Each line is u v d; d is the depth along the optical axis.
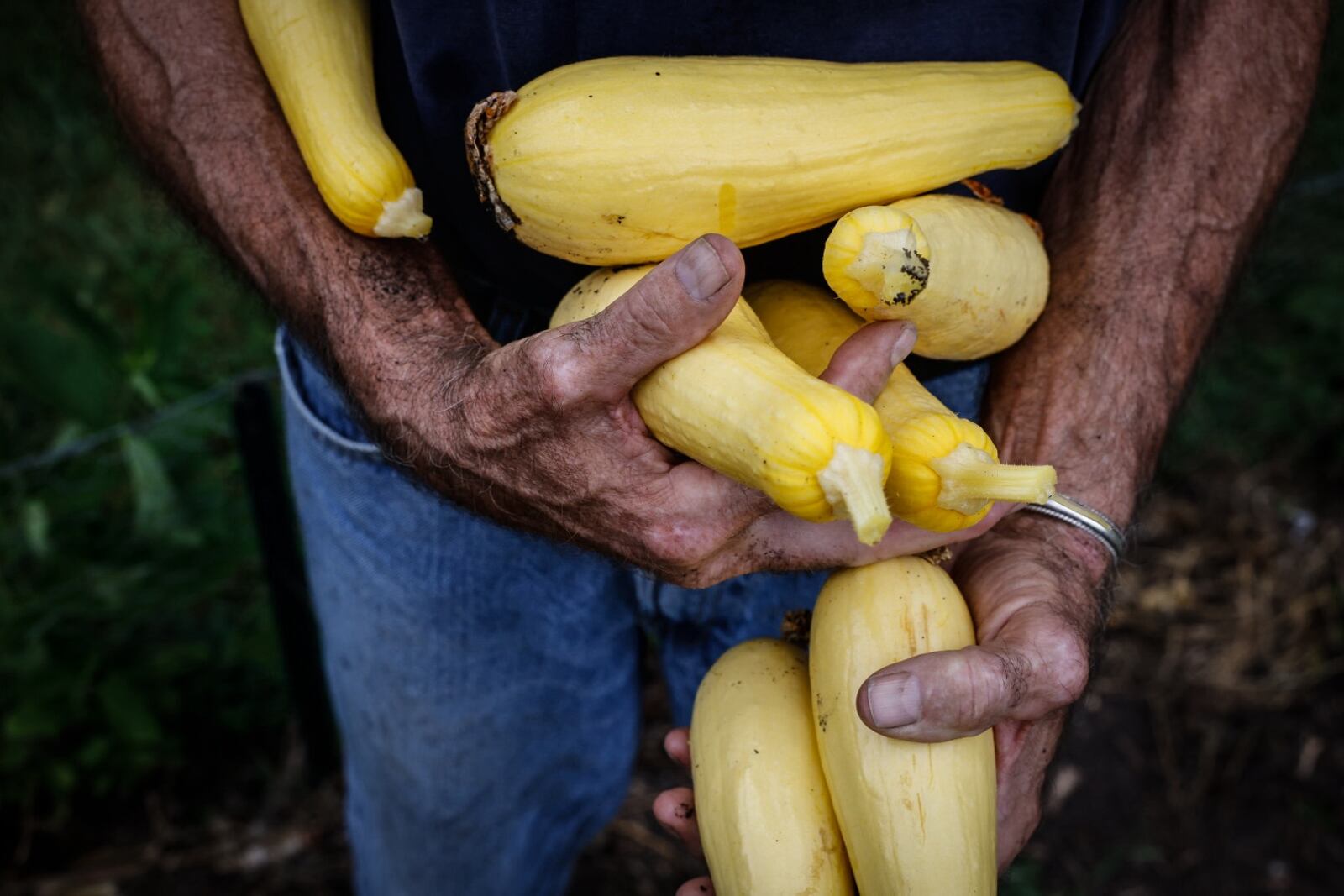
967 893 1.17
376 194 1.31
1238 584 3.33
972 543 1.39
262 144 1.45
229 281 1.75
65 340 2.48
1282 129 1.56
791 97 1.16
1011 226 1.28
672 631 1.91
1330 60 4.35
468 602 1.75
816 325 1.27
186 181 1.49
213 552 2.57
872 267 1.08
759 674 1.34
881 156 1.18
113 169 4.25
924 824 1.16
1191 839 2.79
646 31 1.31
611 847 2.82
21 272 3.76
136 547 2.56
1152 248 1.52
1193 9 1.54
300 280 1.40
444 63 1.34
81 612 2.48
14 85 4.52
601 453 1.17
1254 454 3.63
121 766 2.69
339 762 2.90
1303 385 3.64
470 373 1.24
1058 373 1.50
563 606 1.81
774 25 1.31
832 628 1.25
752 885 1.23
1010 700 1.13
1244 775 2.90
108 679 2.54
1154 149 1.54
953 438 1.12
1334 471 3.54
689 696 2.00
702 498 1.18
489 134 1.18
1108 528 1.40
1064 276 1.54
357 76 1.36
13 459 2.83
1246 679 3.11
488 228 1.47
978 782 1.19
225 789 2.86
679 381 1.08
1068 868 2.74
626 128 1.12
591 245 1.19
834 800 1.23
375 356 1.35
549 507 1.27
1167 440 1.54
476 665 1.82
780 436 1.00
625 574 1.81
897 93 1.20
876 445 1.01
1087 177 1.57
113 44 1.54
